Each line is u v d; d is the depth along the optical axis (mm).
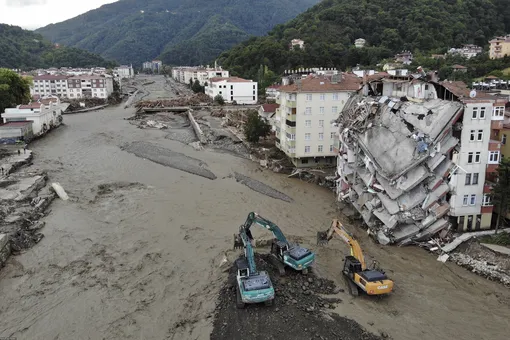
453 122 40875
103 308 34406
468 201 42656
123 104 178000
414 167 42469
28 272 39938
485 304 33781
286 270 38312
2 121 103000
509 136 46062
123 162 78250
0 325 32250
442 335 30312
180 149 89938
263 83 173500
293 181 67250
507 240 40312
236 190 62688
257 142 89188
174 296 35938
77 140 98688
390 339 29656
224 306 33844
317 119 68000
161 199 59000
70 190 62656
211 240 46281
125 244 45656
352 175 53312
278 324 30781
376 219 46750
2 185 60344
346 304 33719
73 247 44938
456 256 40344
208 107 147750
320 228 49344
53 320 32875
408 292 35500
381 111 49594
